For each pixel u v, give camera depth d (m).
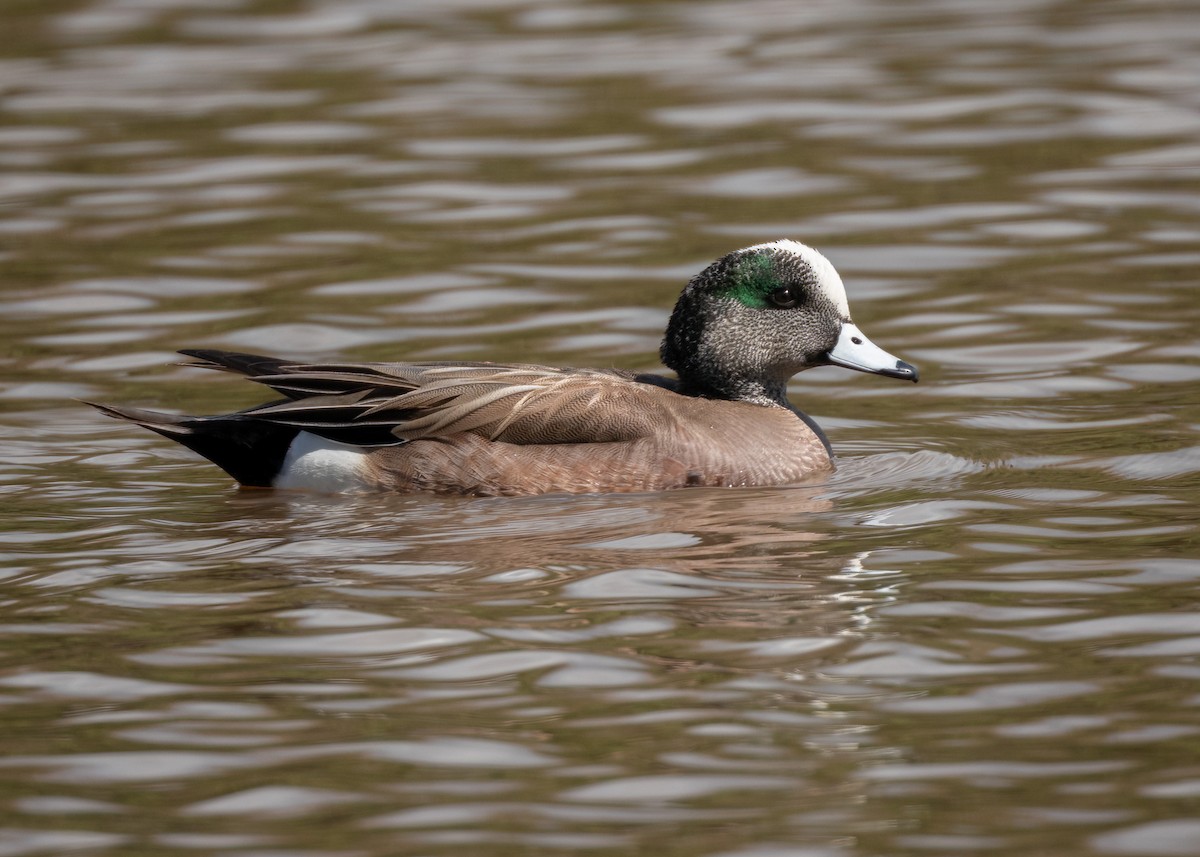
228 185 21.78
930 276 18.45
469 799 7.55
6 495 12.54
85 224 20.38
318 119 24.42
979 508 11.79
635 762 7.88
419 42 28.62
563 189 21.52
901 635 9.30
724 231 19.88
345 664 9.01
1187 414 14.12
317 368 12.91
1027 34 28.28
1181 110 23.89
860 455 13.56
